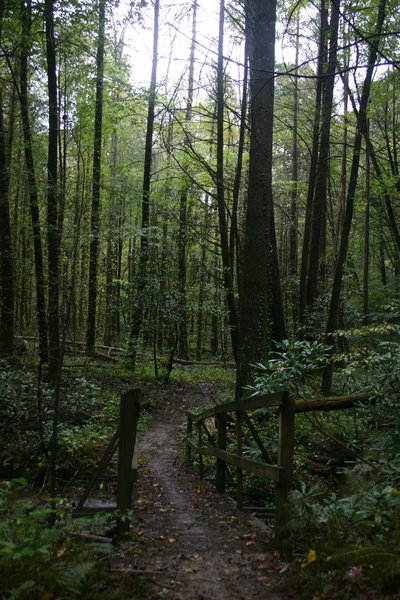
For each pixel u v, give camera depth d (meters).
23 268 15.75
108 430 9.55
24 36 10.76
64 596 2.85
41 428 6.88
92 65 12.73
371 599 2.80
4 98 16.88
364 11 11.08
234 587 3.30
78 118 11.45
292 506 3.94
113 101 17.08
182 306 17.34
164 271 17.45
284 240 33.66
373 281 27.27
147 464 8.63
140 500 6.14
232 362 24.95
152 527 4.87
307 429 8.62
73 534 4.16
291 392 7.26
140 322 17.59
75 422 9.62
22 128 12.53
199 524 5.02
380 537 3.58
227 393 14.48
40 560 3.25
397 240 19.34
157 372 18.16
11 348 11.47
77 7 10.90
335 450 7.89
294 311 21.98
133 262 28.17
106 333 29.06
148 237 16.47
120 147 27.47
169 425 12.28
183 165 17.77
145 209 17.72
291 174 27.89
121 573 3.49
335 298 11.85
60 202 6.84
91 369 15.89
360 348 7.24
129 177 24.03
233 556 3.94
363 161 24.06
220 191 14.76
